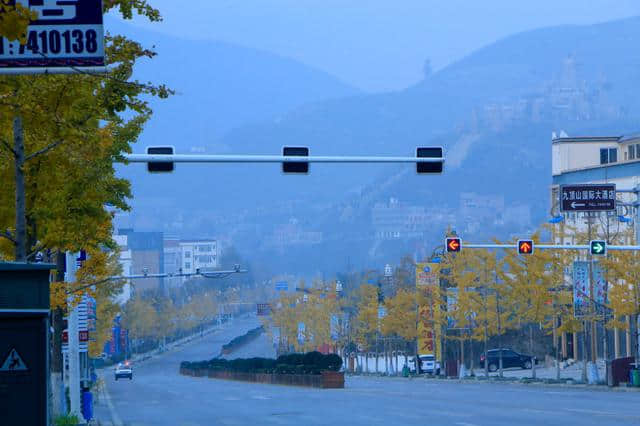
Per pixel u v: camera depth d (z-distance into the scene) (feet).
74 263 223.30
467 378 487.20
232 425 217.56
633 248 288.10
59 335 214.90
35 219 151.94
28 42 81.66
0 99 108.99
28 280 65.36
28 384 64.54
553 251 420.77
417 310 579.89
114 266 372.79
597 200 321.11
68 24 82.17
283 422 221.46
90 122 131.13
